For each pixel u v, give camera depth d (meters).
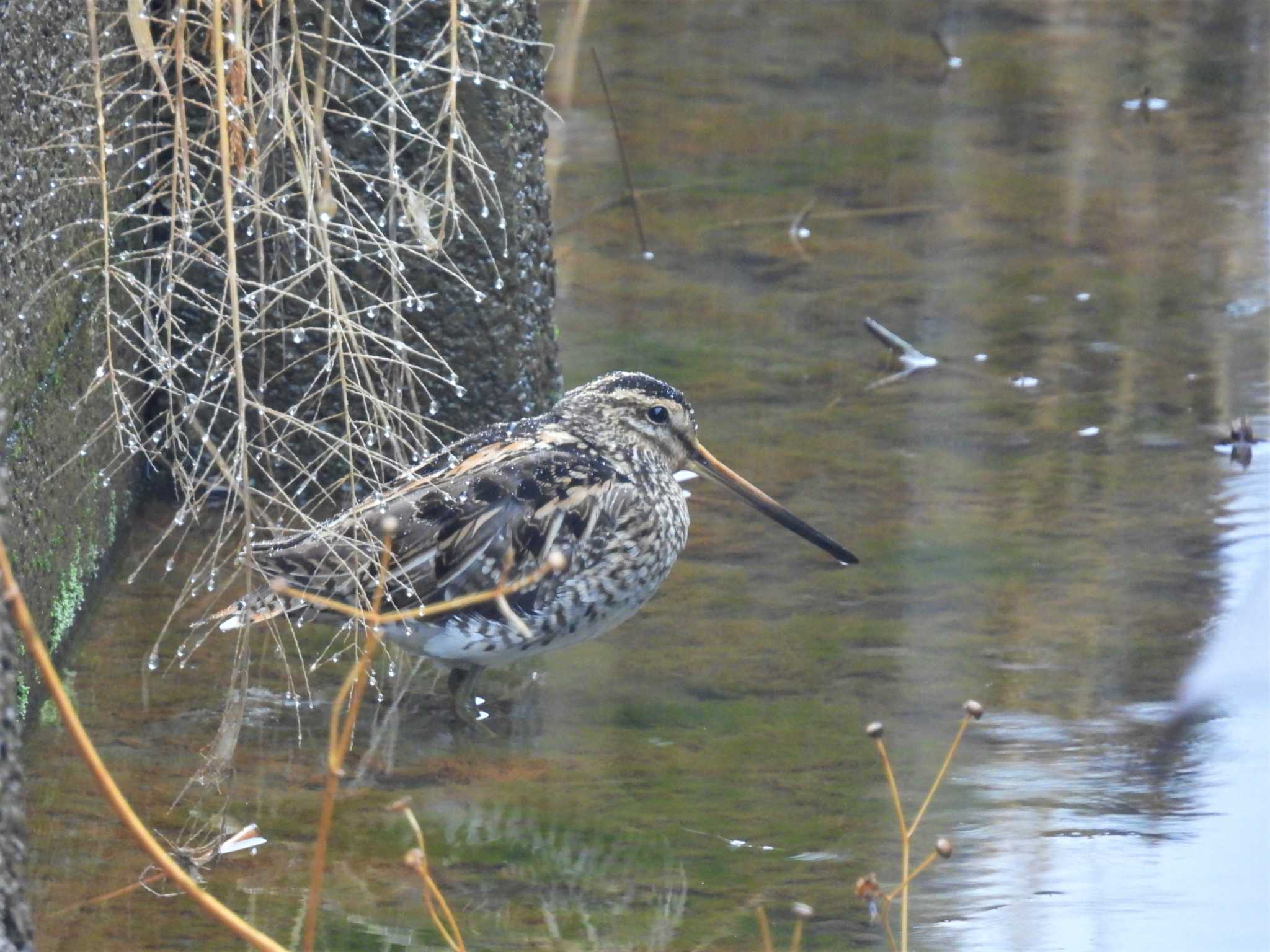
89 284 10.15
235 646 9.99
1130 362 13.84
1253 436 12.46
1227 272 15.56
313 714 9.37
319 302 11.24
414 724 9.36
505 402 11.79
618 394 10.45
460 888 7.70
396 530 9.16
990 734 9.02
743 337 14.34
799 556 11.20
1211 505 11.56
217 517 11.49
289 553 9.29
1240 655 9.55
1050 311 14.81
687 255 16.11
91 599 10.19
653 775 8.73
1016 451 12.44
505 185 11.44
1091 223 16.72
